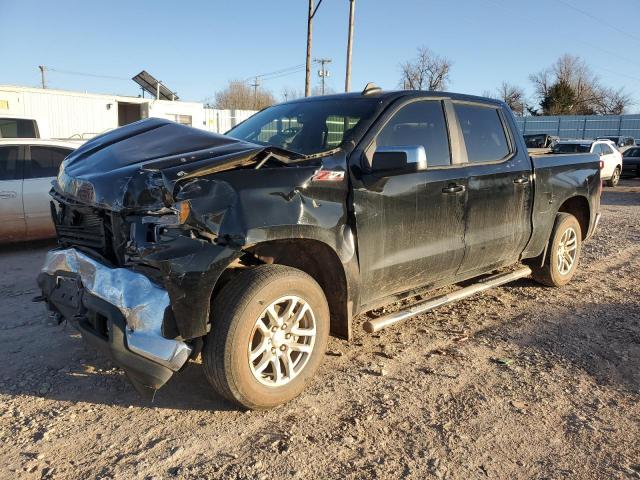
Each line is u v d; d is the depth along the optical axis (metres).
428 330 4.84
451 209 4.41
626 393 3.74
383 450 3.03
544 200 5.53
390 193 3.92
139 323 3.03
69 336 4.51
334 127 4.09
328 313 3.63
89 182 3.40
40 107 21.39
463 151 4.66
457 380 3.88
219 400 3.53
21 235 7.80
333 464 2.89
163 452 2.97
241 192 3.15
